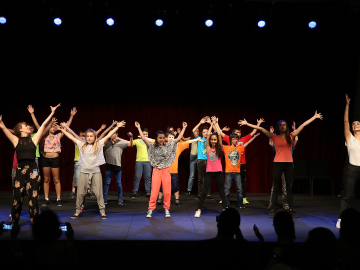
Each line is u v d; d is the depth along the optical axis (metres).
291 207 4.71
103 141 4.56
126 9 6.53
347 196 4.07
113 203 5.86
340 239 2.20
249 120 7.55
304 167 7.22
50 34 7.34
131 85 7.54
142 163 6.54
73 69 7.48
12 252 2.28
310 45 7.45
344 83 7.50
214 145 4.75
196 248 2.09
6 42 7.31
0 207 5.29
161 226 4.03
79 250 3.31
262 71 7.51
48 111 7.49
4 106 7.46
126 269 3.32
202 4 6.46
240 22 7.08
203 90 7.54
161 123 7.54
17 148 3.87
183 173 7.59
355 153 4.10
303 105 7.57
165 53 7.48
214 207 5.50
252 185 7.60
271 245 3.26
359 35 7.32
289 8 6.54
